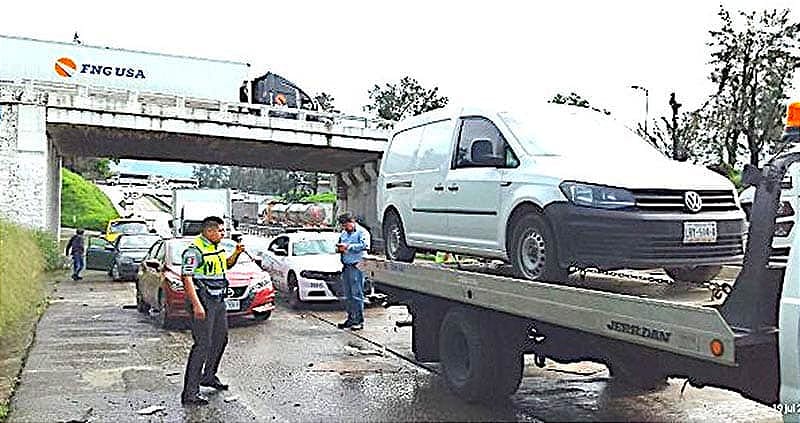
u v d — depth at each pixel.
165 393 8.91
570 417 7.55
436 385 9.09
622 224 6.57
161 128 30.08
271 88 37.56
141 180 130.25
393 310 16.34
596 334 6.19
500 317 7.61
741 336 5.00
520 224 7.47
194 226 32.91
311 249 17.48
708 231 6.70
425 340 9.05
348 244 13.73
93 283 22.80
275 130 32.09
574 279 7.34
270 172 116.69
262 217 73.69
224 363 10.58
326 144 32.88
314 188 86.56
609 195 6.71
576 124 8.14
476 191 8.16
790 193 5.23
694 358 5.43
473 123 8.52
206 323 8.50
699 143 43.03
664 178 6.88
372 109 84.94
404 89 84.56
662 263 6.53
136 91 30.41
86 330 13.59
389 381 9.38
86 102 28.31
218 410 8.12
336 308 16.69
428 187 9.08
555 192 7.05
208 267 8.60
